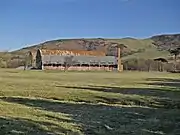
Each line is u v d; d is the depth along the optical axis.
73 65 157.62
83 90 37.69
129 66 166.00
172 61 170.88
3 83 45.78
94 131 15.96
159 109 25.41
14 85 42.53
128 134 15.85
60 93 33.59
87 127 16.77
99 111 23.20
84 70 154.75
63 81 56.88
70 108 24.25
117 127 17.44
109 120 19.41
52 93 33.50
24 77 68.88
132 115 21.80
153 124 18.67
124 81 60.34
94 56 166.00
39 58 157.12
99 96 31.91
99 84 50.16
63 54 161.62
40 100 28.56
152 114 22.56
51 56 156.50
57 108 23.89
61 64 155.62
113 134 15.67
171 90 40.56
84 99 30.27
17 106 22.77
